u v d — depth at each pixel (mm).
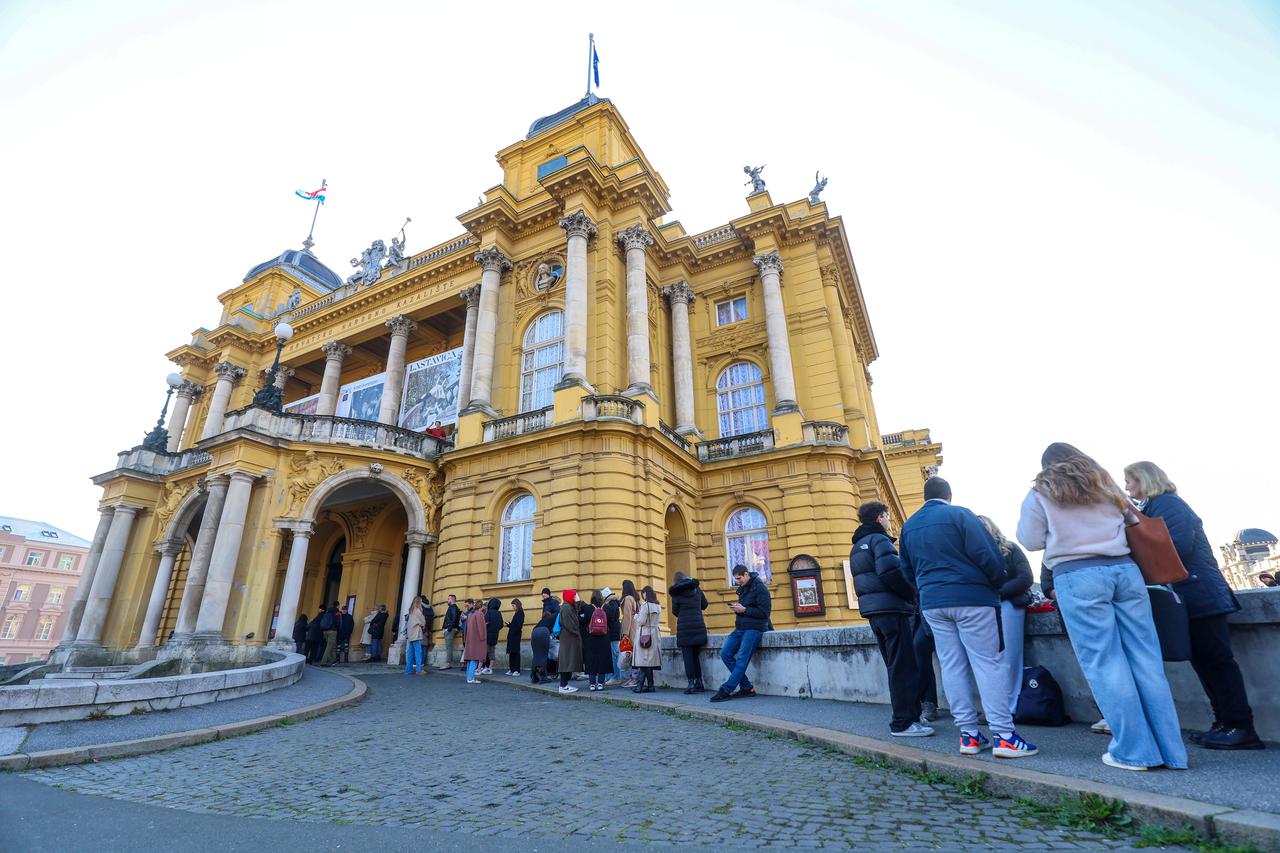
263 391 20781
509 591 18188
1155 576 4430
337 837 4129
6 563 76125
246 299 38594
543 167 27750
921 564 5258
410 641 16438
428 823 4383
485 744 7133
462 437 21375
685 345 25047
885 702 7992
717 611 20781
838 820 4074
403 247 32344
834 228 25891
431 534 21000
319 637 21203
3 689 7426
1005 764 4582
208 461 22562
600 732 7574
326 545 27156
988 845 3529
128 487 23453
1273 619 5012
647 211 24969
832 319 24984
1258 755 4398
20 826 4461
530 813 4527
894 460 40375
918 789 4625
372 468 20578
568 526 17734
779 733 6758
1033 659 6543
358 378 33875
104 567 22391
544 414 19953
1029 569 6395
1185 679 5547
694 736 7055
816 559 19859
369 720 8992
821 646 8875
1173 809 3451
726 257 26562
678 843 3811
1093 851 3355
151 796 5285
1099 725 5488
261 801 5086
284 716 8805
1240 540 78625
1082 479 4535
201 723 8258
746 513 21953
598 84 32031
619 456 18281
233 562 18141
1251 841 3121
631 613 11664
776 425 22062
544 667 13102
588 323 22438
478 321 23625
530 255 24938
